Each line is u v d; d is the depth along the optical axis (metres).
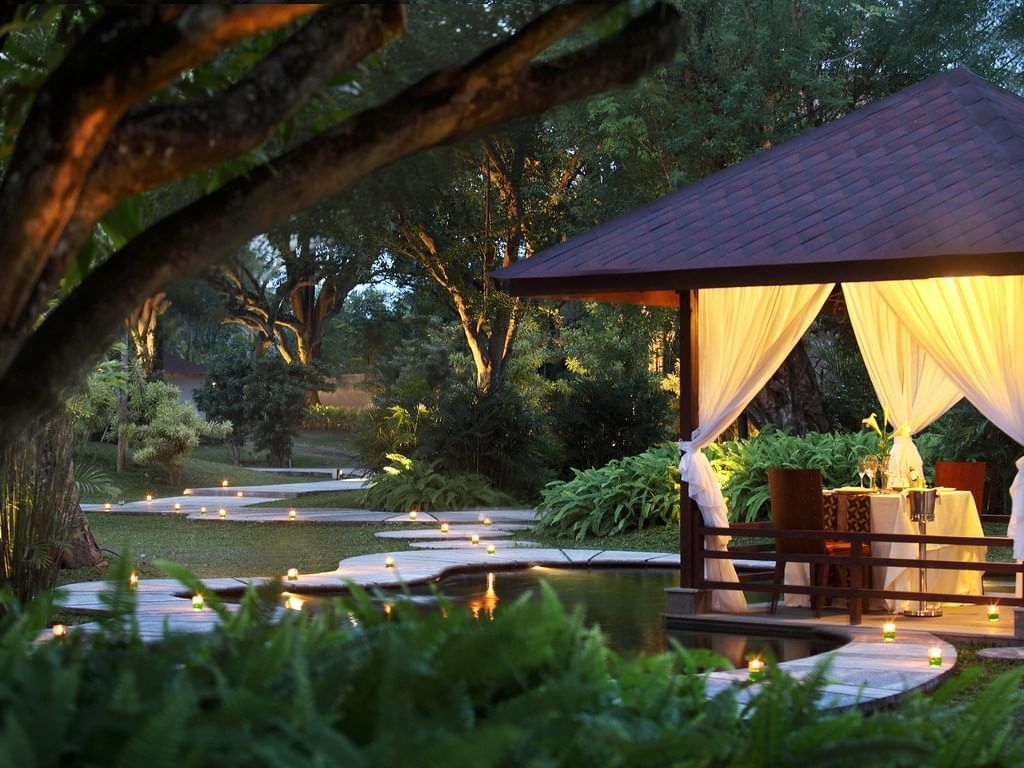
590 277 9.92
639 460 17.19
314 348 40.72
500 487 21.23
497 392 21.77
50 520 9.75
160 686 2.32
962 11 19.77
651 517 16.53
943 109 10.75
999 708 2.66
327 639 2.85
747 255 9.43
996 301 9.19
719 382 9.98
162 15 1.97
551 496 17.11
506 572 12.88
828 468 15.94
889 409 11.88
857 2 19.75
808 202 9.95
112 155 2.12
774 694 2.70
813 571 10.15
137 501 22.33
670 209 10.62
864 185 9.95
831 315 14.09
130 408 26.33
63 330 2.34
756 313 9.94
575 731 2.18
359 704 2.30
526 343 26.72
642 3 2.77
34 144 2.04
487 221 23.52
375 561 12.85
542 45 2.46
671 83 19.19
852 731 2.51
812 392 19.59
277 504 21.67
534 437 21.61
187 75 2.84
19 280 2.08
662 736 2.22
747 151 18.73
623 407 21.12
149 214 3.18
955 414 16.61
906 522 9.80
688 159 19.34
